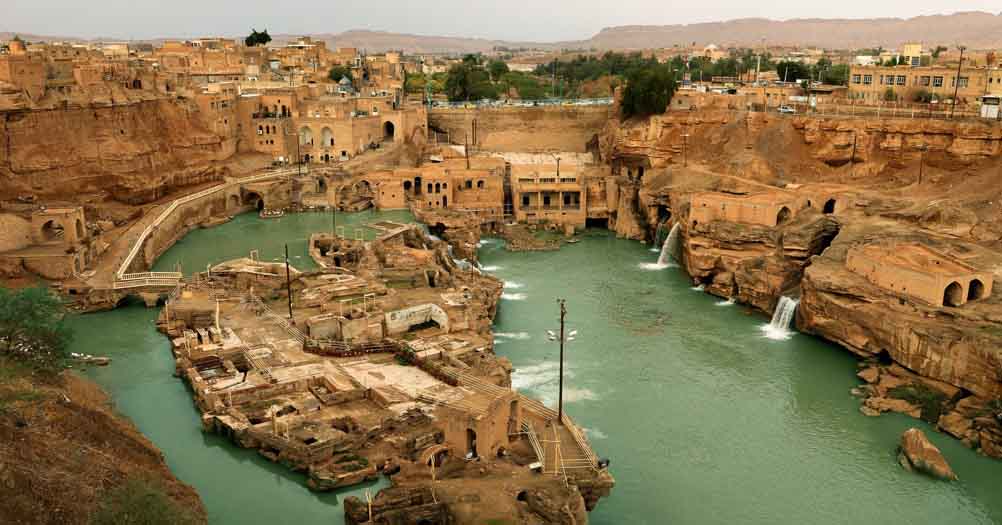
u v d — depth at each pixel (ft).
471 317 275.59
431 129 593.42
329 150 513.45
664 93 493.77
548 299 335.47
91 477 152.76
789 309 301.84
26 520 129.18
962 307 255.91
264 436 193.47
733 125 456.86
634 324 306.55
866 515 187.21
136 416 212.02
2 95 356.18
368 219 433.07
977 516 187.21
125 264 314.14
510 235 435.53
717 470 205.16
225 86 505.66
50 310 216.74
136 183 401.08
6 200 353.10
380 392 214.28
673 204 407.23
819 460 210.38
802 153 424.87
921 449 205.77
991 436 212.64
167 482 173.17
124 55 611.88
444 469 173.17
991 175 342.64
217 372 231.30
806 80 626.23
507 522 151.12
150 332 271.90
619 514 185.57
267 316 272.92
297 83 594.24
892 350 257.75
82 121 388.57
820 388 251.60
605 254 408.26
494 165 474.90
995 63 486.38
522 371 260.01
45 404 175.94
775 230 339.77
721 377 259.39
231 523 168.76
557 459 175.52
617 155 505.25
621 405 238.89
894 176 389.39
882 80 469.98
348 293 288.51
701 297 340.39
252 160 496.64
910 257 284.20
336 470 181.78
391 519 157.58
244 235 402.31
